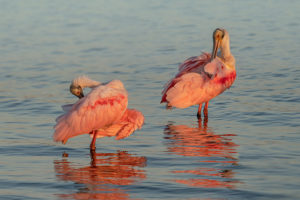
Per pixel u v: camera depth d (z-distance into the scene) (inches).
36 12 1593.3
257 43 1066.1
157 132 522.9
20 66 900.6
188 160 428.5
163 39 1138.7
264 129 516.4
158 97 669.9
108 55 986.7
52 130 527.2
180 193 354.0
